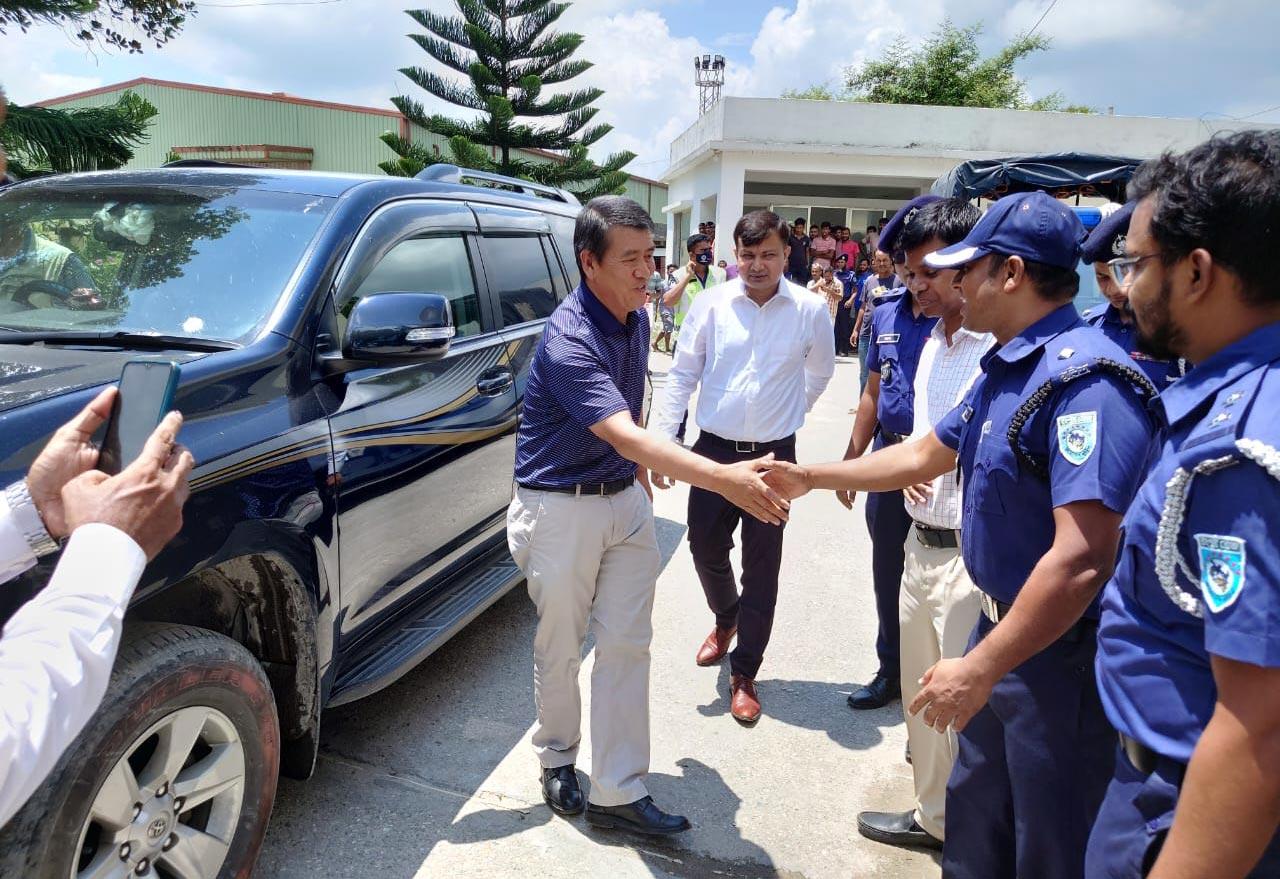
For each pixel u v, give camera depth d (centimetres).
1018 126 1795
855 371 1273
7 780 93
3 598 156
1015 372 178
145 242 273
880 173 1827
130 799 177
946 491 239
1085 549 157
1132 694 127
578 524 244
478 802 271
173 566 188
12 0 1081
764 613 325
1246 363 114
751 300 334
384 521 270
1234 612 103
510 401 355
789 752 309
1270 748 101
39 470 118
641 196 3531
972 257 178
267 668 238
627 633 254
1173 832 110
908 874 249
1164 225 118
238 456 209
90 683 101
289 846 246
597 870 243
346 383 261
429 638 295
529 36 1894
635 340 254
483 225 373
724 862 250
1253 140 115
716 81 3772
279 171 317
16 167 1166
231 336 241
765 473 230
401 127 2378
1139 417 160
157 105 2564
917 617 253
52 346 234
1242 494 105
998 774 193
